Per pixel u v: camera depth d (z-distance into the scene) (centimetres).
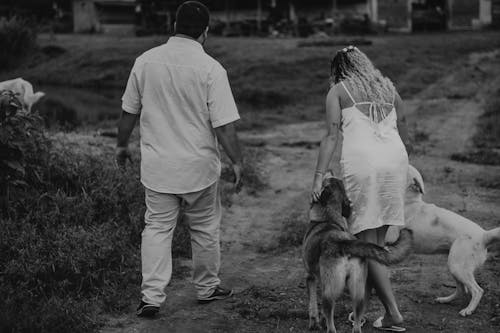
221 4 3744
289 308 462
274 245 616
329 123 420
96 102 1948
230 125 437
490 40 3084
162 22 3775
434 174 902
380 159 406
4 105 582
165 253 445
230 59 2538
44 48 3008
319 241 408
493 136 1202
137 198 643
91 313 439
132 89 438
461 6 3759
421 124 1388
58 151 692
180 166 433
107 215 604
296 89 2058
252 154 1030
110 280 498
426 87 2041
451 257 461
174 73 429
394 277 530
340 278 385
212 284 474
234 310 464
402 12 3612
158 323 438
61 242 507
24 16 3794
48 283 471
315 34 3359
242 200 784
